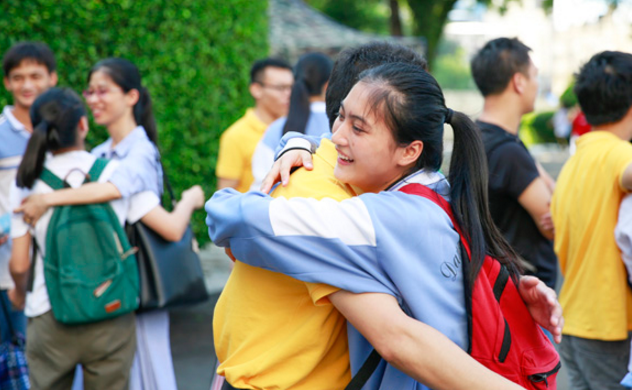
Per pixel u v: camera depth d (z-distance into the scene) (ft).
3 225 10.25
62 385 8.81
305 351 4.48
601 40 126.93
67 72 16.66
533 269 8.46
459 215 4.48
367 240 4.14
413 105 4.26
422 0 73.41
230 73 20.38
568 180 8.52
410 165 4.55
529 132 82.89
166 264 9.04
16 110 11.26
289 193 4.64
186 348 15.52
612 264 7.87
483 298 4.30
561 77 136.98
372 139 4.30
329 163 4.84
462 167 4.59
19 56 11.01
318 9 84.89
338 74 5.19
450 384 3.96
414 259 4.19
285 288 4.52
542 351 4.52
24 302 9.36
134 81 10.02
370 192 4.66
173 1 18.07
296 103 11.52
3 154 10.90
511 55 9.04
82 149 8.79
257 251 4.28
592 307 8.02
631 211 7.64
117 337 8.62
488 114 9.29
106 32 17.04
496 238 4.65
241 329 4.69
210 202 4.67
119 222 8.59
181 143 18.89
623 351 8.01
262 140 11.96
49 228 8.30
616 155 7.84
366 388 4.48
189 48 18.69
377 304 4.10
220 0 19.48
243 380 4.62
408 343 4.01
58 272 8.27
